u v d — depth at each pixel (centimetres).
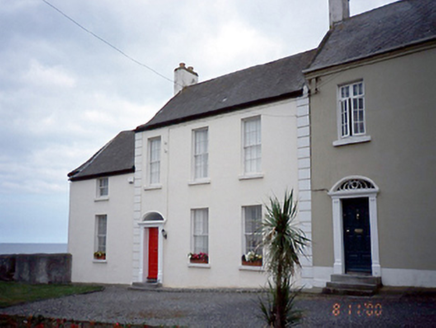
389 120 1227
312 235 1334
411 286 1138
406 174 1182
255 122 1564
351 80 1313
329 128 1341
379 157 1234
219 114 1648
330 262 1288
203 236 1667
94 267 2070
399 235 1175
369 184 1256
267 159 1484
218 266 1567
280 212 684
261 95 1557
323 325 816
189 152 1736
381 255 1198
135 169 1944
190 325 882
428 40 1169
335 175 1310
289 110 1449
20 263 2050
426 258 1127
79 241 2173
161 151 1847
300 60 1697
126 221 1962
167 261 1742
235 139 1588
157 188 1836
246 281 1477
